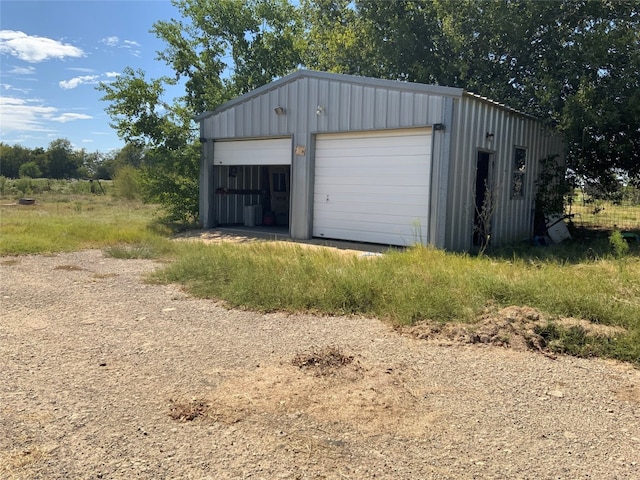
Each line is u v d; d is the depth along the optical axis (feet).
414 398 11.14
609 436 9.59
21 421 10.01
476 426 9.93
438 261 23.93
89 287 22.56
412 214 33.40
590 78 41.27
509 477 8.22
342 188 37.58
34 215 58.49
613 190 48.85
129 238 38.14
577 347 14.12
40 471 8.32
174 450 8.98
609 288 18.53
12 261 29.53
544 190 42.32
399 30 50.67
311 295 19.02
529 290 18.10
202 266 24.40
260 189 55.16
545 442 9.35
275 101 41.45
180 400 10.95
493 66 50.01
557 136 43.75
